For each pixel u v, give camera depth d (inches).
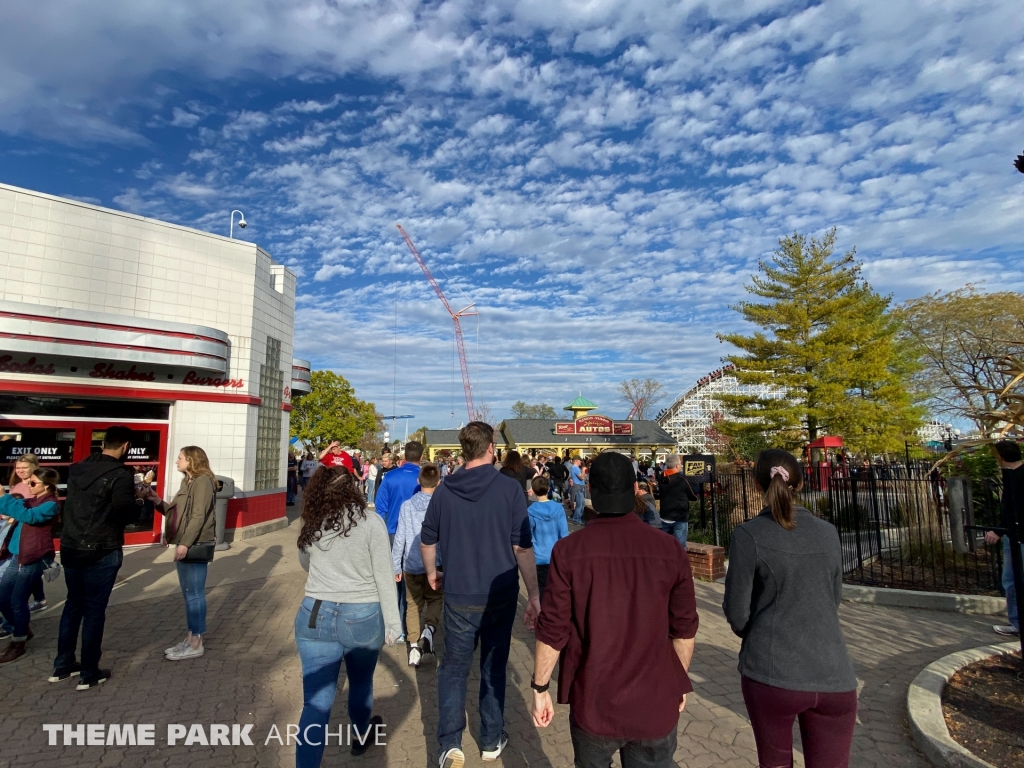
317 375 1857.8
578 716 94.9
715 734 159.3
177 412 449.7
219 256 483.2
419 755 150.7
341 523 132.1
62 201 403.9
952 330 1208.8
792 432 1073.5
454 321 4188.0
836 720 100.6
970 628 247.6
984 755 138.9
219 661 212.8
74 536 188.2
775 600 104.4
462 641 143.7
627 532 101.2
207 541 217.6
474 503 148.3
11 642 213.5
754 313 1098.1
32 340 367.6
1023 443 329.4
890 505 407.2
